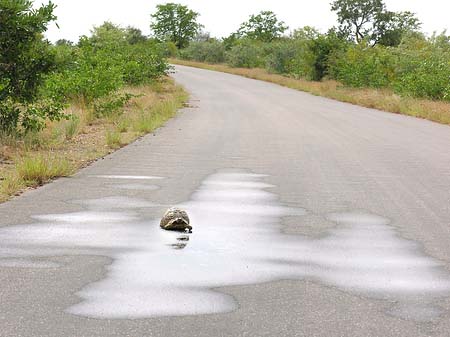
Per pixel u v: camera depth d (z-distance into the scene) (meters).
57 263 6.12
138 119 20.42
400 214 8.65
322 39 57.47
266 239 7.17
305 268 6.12
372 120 25.02
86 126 19.30
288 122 23.28
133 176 11.27
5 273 5.80
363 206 9.14
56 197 9.29
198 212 8.50
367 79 43.66
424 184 11.06
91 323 4.67
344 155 14.64
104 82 22.91
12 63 14.97
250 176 11.53
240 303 5.14
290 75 63.12
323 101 36.91
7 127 14.90
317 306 5.11
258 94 42.69
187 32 121.88
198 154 14.30
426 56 42.56
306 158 14.02
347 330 4.63
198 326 4.64
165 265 6.12
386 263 6.34
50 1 15.09
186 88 47.25
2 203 8.80
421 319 4.87
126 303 5.09
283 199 9.52
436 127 22.59
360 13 86.81
